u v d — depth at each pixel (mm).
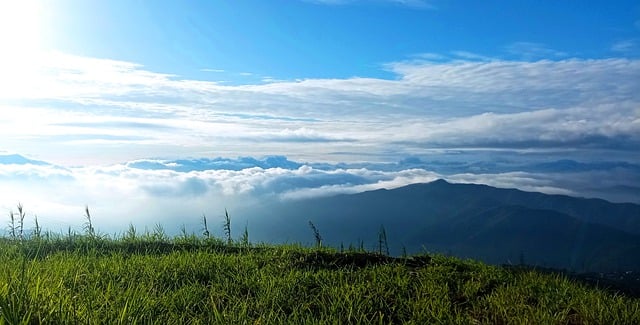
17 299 3508
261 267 6637
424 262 7094
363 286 5516
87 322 3635
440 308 4977
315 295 5324
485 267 6805
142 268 6023
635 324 4809
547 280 6215
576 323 4848
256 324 4375
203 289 5293
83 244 7801
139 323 3918
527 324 4621
